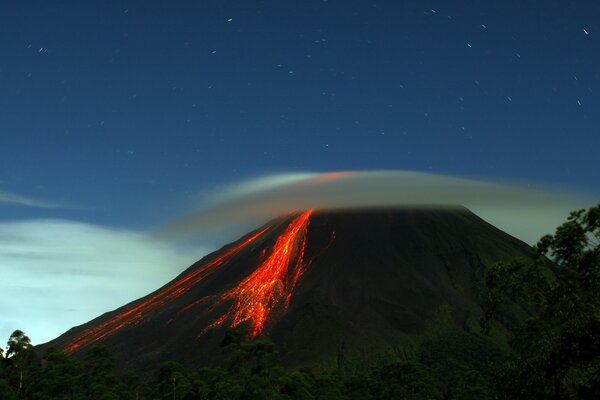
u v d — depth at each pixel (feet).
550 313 110.52
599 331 102.58
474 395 432.66
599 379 101.04
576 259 107.34
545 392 107.34
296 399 372.38
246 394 340.18
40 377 414.00
